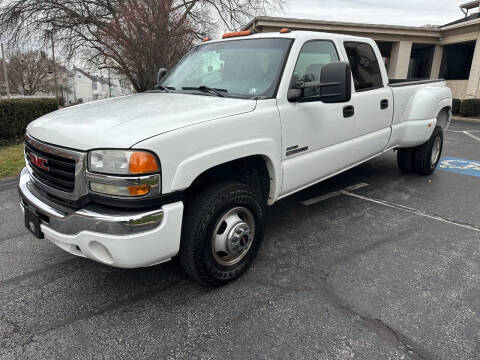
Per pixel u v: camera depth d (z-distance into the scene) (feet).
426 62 67.92
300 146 10.87
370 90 13.98
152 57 39.78
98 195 7.29
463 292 9.04
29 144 9.07
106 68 56.03
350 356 7.08
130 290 9.30
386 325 7.91
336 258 10.75
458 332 7.68
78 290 9.34
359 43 13.64
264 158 9.89
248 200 9.26
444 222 13.28
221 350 7.27
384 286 9.32
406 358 7.02
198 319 8.17
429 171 18.94
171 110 8.58
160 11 39.75
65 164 7.68
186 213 8.51
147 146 7.07
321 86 9.57
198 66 12.19
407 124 16.61
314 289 9.23
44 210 7.99
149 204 7.26
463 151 26.35
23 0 57.47
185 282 9.62
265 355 7.13
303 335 7.64
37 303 8.80
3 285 9.56
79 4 57.47
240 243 9.23
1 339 7.63
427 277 9.71
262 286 9.37
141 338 7.62
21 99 33.45
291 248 11.36
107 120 8.00
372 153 14.85
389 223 13.20
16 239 12.24
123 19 40.70
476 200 15.55
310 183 12.07
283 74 10.25
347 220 13.48
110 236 7.09
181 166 7.57
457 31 59.52
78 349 7.34
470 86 58.13
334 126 12.07
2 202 15.74
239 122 8.82
